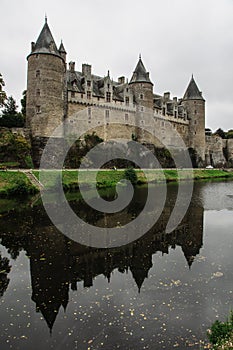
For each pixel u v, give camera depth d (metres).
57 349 7.30
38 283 10.94
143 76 60.84
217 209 25.50
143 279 11.26
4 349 7.29
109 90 55.12
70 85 51.12
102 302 9.56
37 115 43.66
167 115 70.38
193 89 78.50
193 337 7.68
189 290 10.34
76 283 10.95
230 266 12.50
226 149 88.12
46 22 46.06
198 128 77.06
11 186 30.62
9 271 11.97
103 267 12.49
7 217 21.28
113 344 7.46
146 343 7.48
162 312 8.93
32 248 14.80
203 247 15.14
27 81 45.19
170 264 12.80
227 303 9.40
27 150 41.72
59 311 9.02
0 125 52.78
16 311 9.04
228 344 6.24
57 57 44.97
